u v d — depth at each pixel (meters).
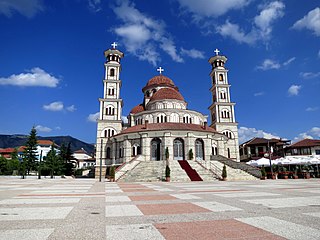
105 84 69.94
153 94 70.25
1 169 83.31
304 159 46.31
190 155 50.19
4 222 8.05
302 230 6.86
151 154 51.22
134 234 6.59
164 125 54.06
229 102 73.06
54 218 8.66
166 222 7.98
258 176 41.44
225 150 63.47
